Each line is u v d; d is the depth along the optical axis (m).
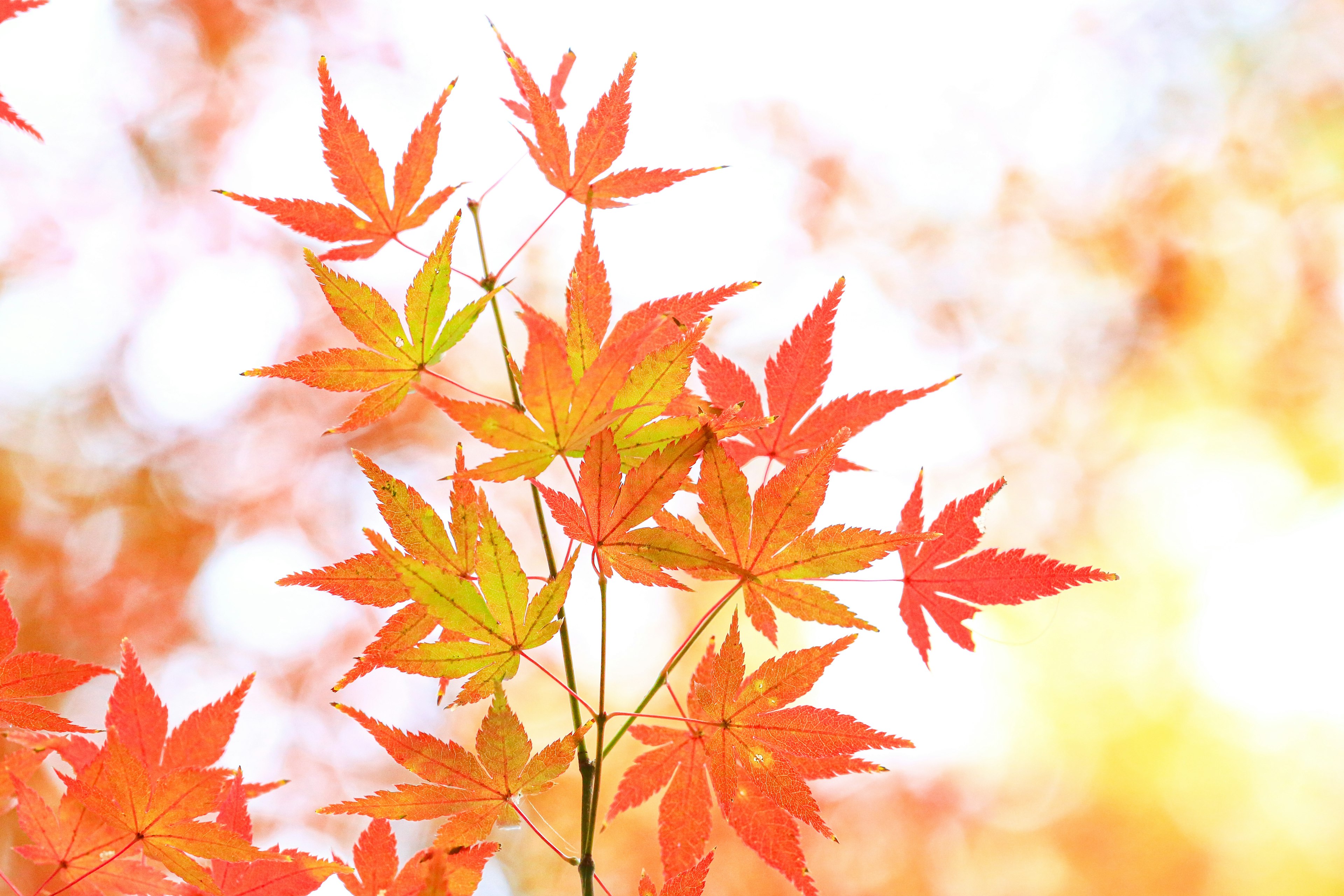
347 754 2.13
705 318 0.96
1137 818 2.56
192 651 2.25
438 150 1.01
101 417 2.46
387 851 0.98
